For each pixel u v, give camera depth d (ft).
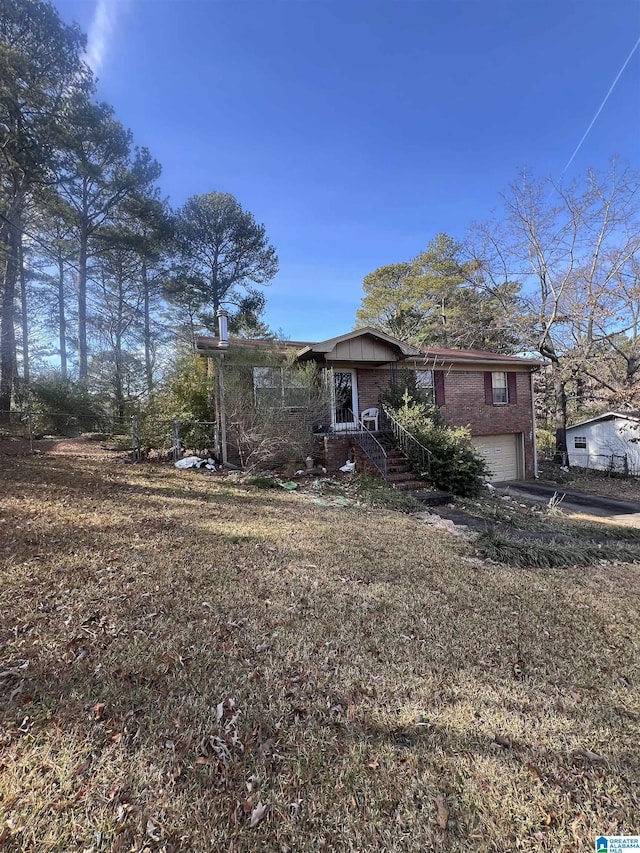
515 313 67.62
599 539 24.00
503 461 50.78
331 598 12.84
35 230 59.16
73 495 22.47
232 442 35.42
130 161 58.49
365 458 36.17
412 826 5.90
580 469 60.34
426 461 35.01
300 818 5.94
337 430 40.63
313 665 9.49
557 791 6.53
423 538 19.98
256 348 33.76
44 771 6.39
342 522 21.74
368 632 11.07
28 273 54.03
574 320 61.00
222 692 8.38
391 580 14.58
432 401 44.21
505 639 11.16
